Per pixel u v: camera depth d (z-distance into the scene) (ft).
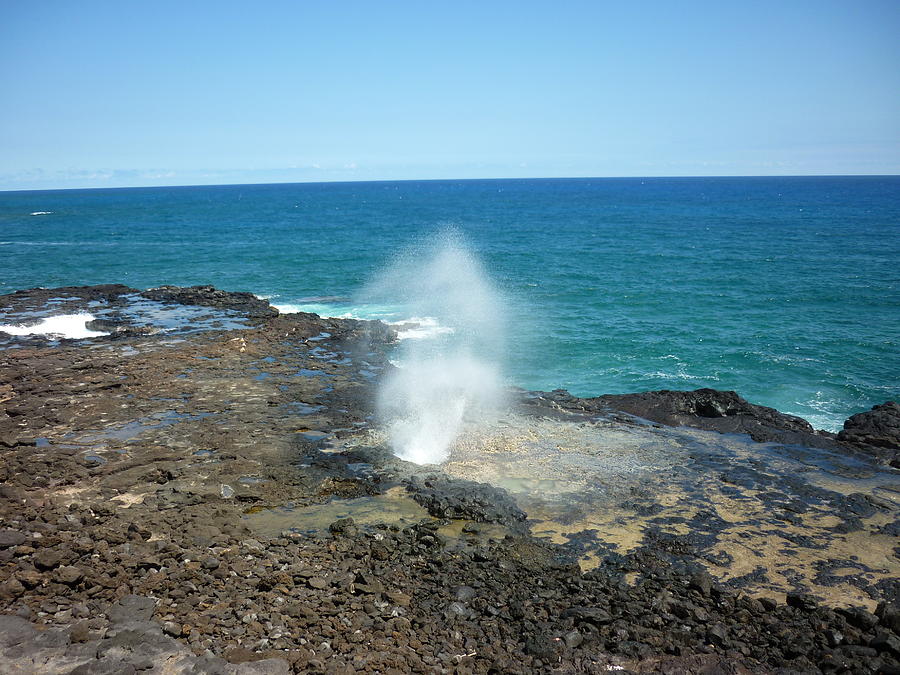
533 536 33.19
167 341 68.49
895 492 38.32
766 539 32.91
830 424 57.88
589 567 30.45
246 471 39.47
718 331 87.35
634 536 33.19
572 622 25.94
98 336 70.85
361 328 77.61
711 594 28.27
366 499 36.68
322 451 42.73
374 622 25.22
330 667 22.08
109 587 26.04
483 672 22.91
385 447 43.52
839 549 32.01
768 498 37.29
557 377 69.97
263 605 25.59
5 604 24.40
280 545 30.94
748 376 69.97
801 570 30.27
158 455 40.91
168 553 28.60
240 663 21.71
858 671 22.98
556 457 42.91
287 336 72.13
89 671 20.51
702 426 49.34
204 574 27.35
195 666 21.25
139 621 23.54
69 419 46.78
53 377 55.57
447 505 35.32
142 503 34.71
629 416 51.24
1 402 49.78
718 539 32.89
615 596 27.89
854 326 89.35
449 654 23.80
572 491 38.09
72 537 29.71
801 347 79.56
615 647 24.61
